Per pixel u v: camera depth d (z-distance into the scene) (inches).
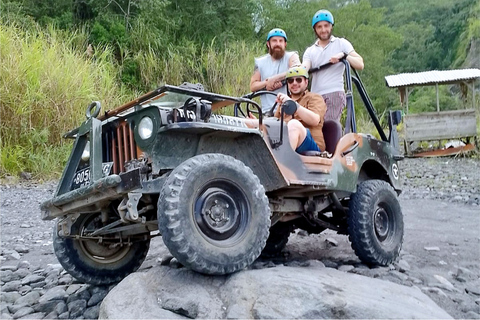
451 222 269.6
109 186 109.6
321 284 111.0
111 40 565.9
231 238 114.5
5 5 522.3
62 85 417.4
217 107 148.3
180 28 651.5
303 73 163.5
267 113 176.4
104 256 147.1
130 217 113.7
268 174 133.1
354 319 101.5
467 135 634.8
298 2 912.9
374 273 152.7
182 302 104.1
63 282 155.3
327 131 169.3
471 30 1763.0
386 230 168.9
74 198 119.5
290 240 214.8
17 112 392.8
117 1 630.5
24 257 193.2
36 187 357.7
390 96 1165.7
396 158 195.2
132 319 101.2
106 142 129.4
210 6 661.3
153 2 597.3
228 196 115.4
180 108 121.0
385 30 1178.0
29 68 411.8
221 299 106.7
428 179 464.1
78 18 617.9
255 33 776.3
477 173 494.9
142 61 550.9
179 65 554.9
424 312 112.0
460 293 147.0
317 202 164.2
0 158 375.6
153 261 169.3
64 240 139.9
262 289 105.7
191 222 107.9
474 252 198.4
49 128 408.5
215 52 591.8
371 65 1088.2
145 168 116.6
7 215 275.1
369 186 166.4
